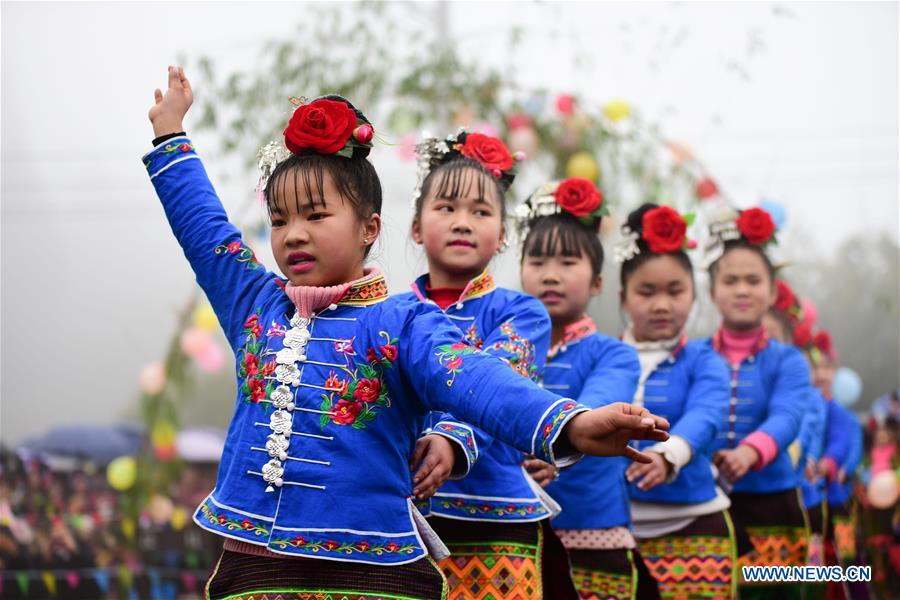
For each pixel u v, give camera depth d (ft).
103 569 64.13
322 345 20.81
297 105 23.34
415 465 22.31
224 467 21.17
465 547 25.96
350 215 21.45
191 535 64.95
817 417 48.42
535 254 33.27
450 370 19.61
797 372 40.98
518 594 25.73
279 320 21.34
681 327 37.78
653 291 37.60
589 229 33.65
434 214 28.09
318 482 20.11
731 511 40.63
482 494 25.91
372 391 20.52
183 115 23.66
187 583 63.52
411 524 20.59
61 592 62.90
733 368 41.52
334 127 21.59
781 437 38.50
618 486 32.81
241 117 60.29
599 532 32.22
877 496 59.31
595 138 61.36
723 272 41.93
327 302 21.15
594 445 17.88
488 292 27.86
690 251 39.17
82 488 69.67
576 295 32.94
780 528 40.57
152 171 23.16
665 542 35.86
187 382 62.34
